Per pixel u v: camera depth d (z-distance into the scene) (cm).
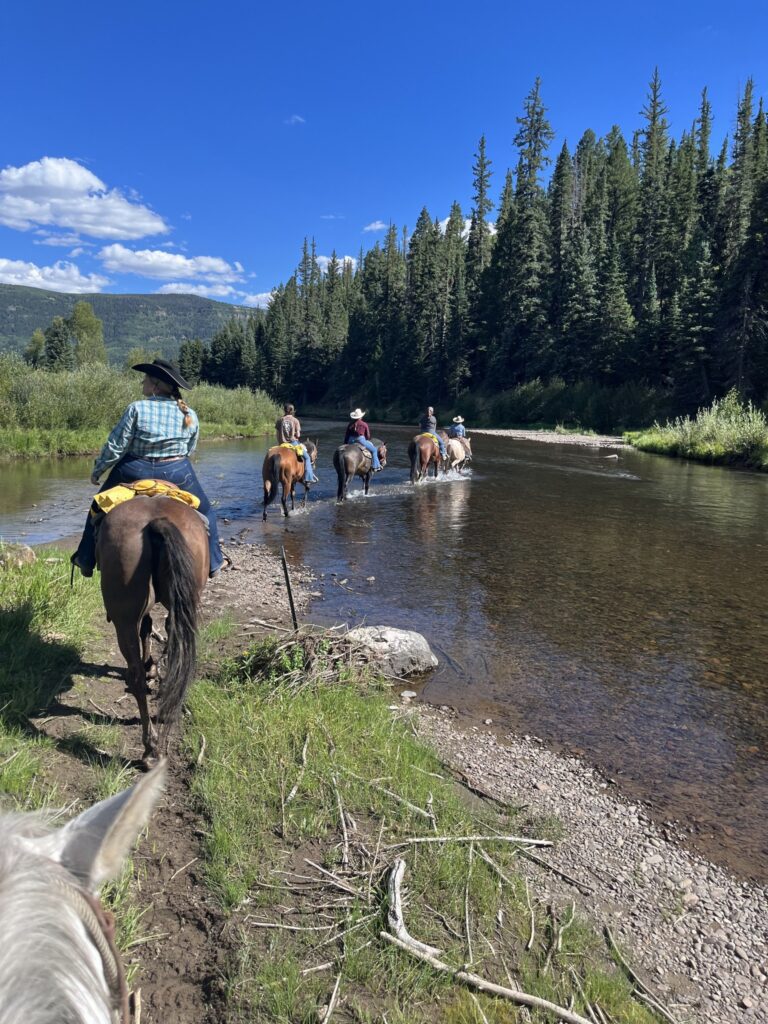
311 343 10212
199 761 464
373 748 498
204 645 705
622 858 419
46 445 2672
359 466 1816
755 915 377
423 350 7756
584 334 5900
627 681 685
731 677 698
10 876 97
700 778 514
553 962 328
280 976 303
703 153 8338
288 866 375
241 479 2167
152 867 369
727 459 3011
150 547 448
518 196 7150
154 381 565
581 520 1535
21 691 532
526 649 764
